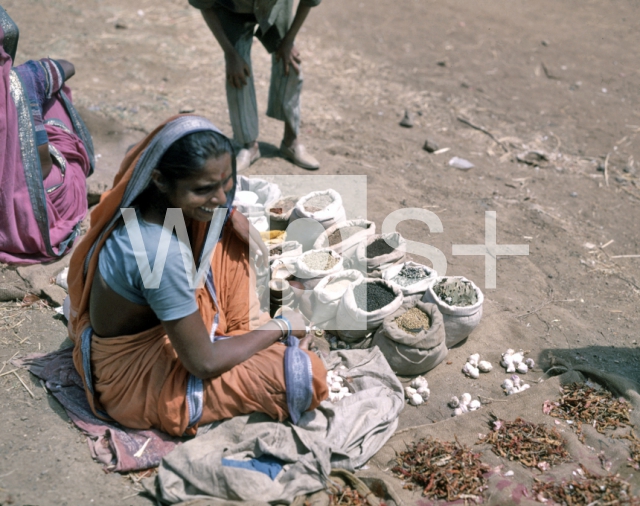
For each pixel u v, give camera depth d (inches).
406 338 126.1
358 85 277.7
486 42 323.6
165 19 328.2
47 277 154.0
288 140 211.0
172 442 110.6
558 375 130.1
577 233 189.6
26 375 125.6
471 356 136.6
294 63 194.1
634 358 141.3
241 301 123.4
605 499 102.9
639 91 279.6
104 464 107.8
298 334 121.7
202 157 93.9
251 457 106.9
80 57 280.2
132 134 227.1
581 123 254.2
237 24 187.3
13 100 151.9
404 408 125.7
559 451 112.3
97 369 111.5
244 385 108.7
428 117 255.1
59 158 167.0
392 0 372.5
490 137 242.4
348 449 110.3
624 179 218.2
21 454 108.3
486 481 106.4
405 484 107.2
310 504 99.9
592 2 371.6
